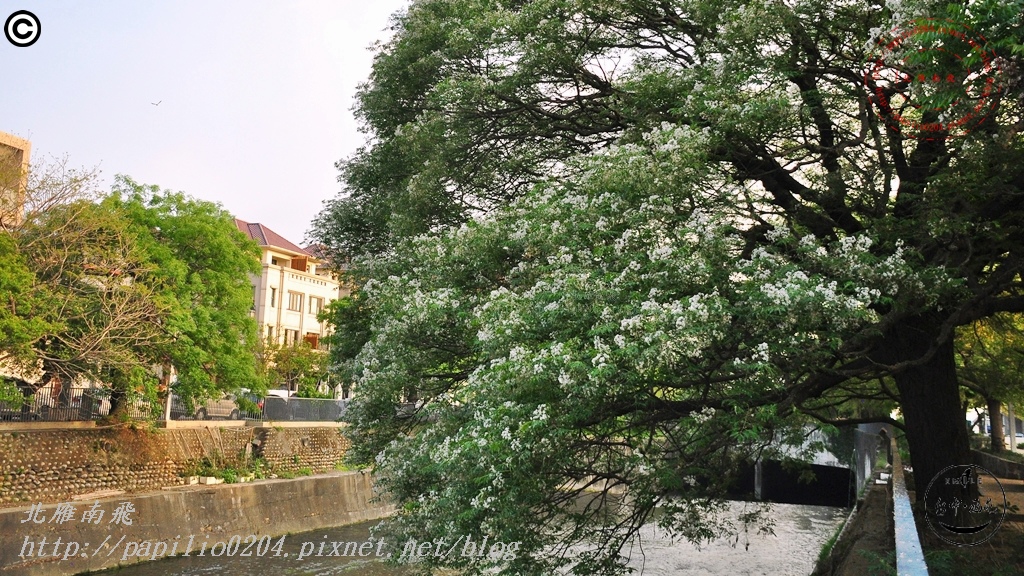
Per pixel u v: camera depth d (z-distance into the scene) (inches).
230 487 1138.0
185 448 1175.6
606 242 396.5
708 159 449.4
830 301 336.5
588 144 615.5
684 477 539.2
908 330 517.7
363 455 609.9
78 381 964.6
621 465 456.8
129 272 983.0
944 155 481.4
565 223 406.9
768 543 956.0
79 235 900.0
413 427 565.6
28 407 968.3
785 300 331.3
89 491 997.8
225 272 1111.6
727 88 448.8
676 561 854.5
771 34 466.9
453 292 460.4
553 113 628.7
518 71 572.1
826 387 481.4
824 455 1063.6
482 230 467.8
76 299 891.4
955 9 275.0
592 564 479.5
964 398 1199.6
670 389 422.9
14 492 906.1
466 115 617.3
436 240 502.6
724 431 411.2
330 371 675.4
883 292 388.2
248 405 1195.9
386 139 732.0
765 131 459.5
